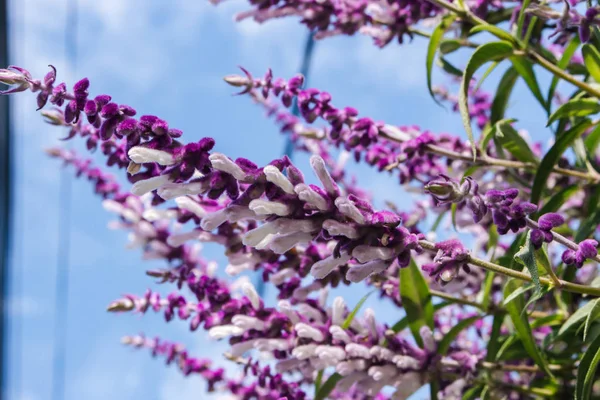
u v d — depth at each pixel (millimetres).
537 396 776
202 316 761
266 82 776
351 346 719
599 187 777
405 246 634
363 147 786
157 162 612
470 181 625
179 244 740
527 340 741
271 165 621
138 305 774
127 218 796
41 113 721
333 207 628
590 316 687
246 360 778
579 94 796
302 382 838
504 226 628
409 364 733
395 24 833
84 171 858
